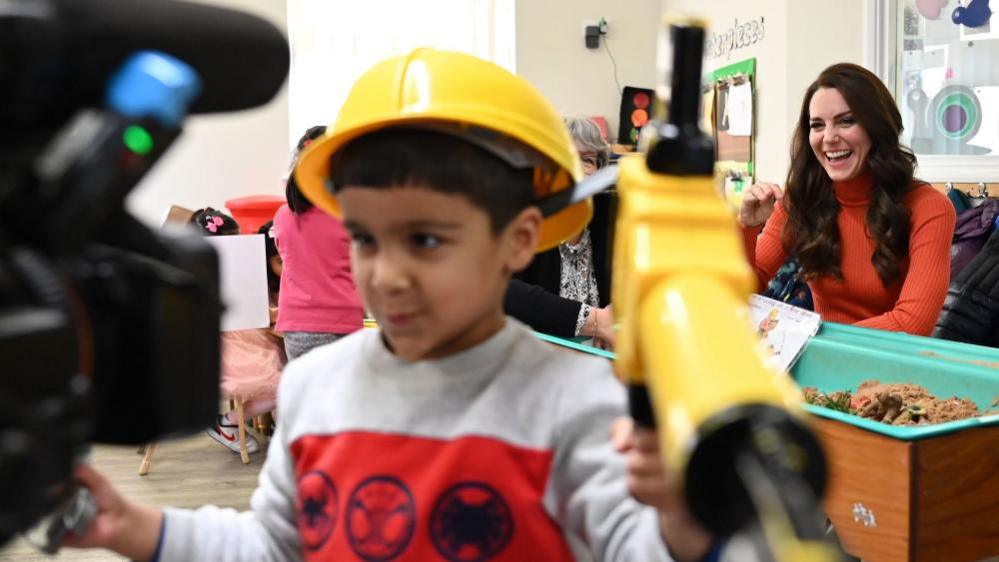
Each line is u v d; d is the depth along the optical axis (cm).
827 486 29
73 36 38
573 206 86
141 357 43
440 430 77
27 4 36
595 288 221
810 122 224
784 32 400
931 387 183
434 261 70
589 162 243
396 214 70
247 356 395
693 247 37
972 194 336
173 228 48
